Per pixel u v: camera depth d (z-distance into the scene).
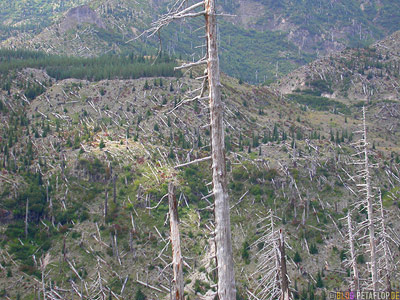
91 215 120.38
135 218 119.12
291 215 117.38
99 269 107.12
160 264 107.81
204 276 83.75
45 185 127.38
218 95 15.09
